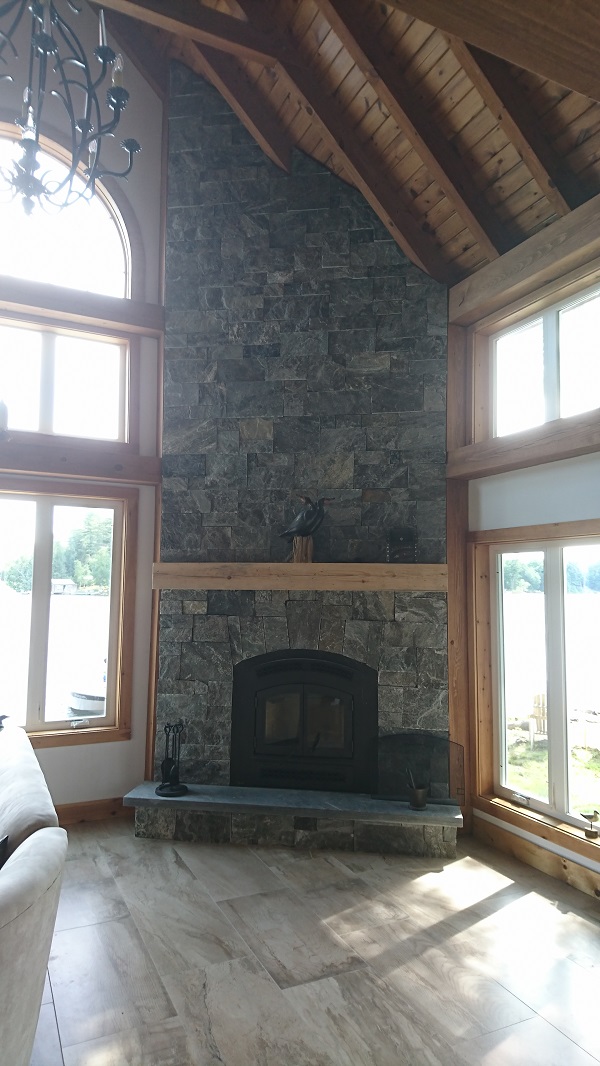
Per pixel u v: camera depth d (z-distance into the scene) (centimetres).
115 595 485
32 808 238
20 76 460
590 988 269
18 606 459
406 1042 235
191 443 475
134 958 285
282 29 416
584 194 364
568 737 389
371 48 373
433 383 457
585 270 368
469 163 404
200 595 460
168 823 423
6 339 464
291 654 450
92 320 468
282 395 470
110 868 377
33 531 464
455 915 328
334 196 475
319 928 313
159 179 505
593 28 82
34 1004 189
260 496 466
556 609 396
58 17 239
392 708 436
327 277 472
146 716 480
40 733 451
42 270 471
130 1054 228
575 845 364
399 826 407
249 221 482
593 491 365
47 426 468
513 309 421
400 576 436
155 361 498
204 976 273
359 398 463
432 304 462
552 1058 228
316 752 445
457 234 442
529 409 424
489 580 453
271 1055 228
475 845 422
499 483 432
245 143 487
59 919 318
